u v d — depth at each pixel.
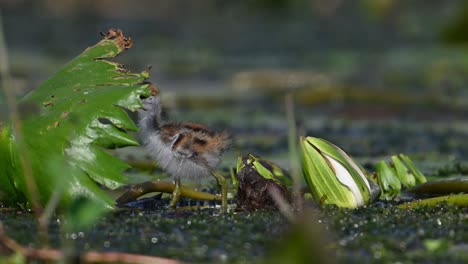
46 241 7.76
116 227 8.52
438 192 10.98
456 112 21.70
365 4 39.97
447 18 38.25
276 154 15.11
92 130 9.49
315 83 26.27
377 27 39.19
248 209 9.87
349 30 39.09
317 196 9.98
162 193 10.82
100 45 10.48
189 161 10.20
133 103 9.62
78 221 7.19
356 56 32.84
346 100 23.11
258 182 9.85
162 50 34.19
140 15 41.44
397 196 10.98
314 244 6.81
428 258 7.43
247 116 20.84
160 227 8.52
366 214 9.27
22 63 29.12
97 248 7.72
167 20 40.91
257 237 8.03
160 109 10.66
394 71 28.72
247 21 41.78
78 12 40.69
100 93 9.77
